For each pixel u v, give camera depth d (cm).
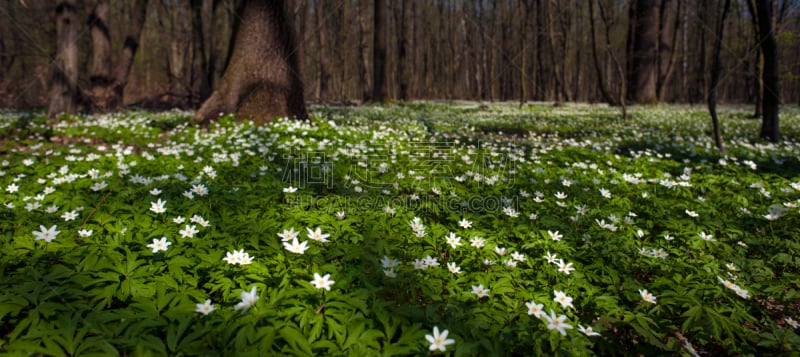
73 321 236
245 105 1018
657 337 275
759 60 1627
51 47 2589
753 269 361
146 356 214
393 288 291
